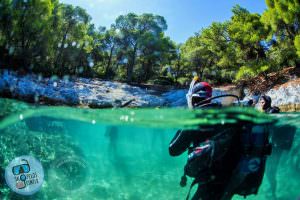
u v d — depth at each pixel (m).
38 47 30.83
